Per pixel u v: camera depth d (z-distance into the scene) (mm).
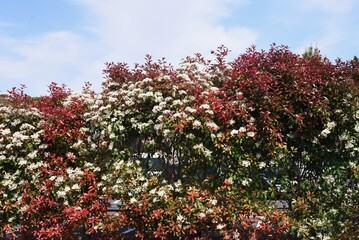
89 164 8078
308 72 7613
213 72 8703
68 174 7984
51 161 8141
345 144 7508
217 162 7715
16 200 8141
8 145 8047
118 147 8133
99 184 7812
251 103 7566
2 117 8586
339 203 7520
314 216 7492
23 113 8539
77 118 8492
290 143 7762
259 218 7340
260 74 7707
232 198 7379
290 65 7672
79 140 8188
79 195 7945
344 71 7906
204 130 7438
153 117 7898
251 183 7547
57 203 7980
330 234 7363
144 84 8094
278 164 7539
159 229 7375
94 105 8258
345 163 7559
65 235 7777
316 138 7473
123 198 7668
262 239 7566
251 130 7414
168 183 8008
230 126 7688
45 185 7926
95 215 7785
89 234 8234
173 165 8062
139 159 8141
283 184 7535
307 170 7812
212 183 7574
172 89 7973
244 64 8109
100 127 8211
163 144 7953
